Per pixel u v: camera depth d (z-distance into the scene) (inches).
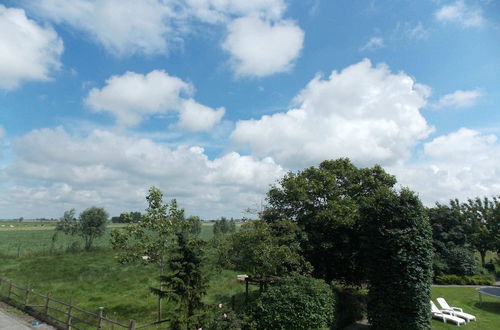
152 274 1081.4
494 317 763.4
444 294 1047.6
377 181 767.7
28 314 609.0
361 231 650.2
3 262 1269.7
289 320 494.3
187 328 468.1
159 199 621.3
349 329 593.9
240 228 674.8
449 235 1512.1
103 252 1656.0
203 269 509.4
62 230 1759.4
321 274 703.1
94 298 749.3
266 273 614.2
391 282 567.8
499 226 1456.7
